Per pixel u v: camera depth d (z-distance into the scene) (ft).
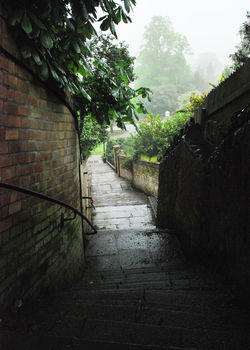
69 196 11.32
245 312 7.61
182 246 18.12
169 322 6.51
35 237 7.93
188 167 16.96
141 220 28.27
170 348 5.15
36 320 6.11
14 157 6.75
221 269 11.44
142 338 5.56
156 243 18.86
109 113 14.23
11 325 5.72
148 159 41.22
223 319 6.89
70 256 11.40
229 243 10.54
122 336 5.60
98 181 50.52
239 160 9.61
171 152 21.61
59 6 7.38
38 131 8.16
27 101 7.43
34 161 7.90
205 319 6.77
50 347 5.04
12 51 6.54
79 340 5.27
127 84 12.76
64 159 10.67
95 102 13.99
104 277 13.38
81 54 9.52
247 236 8.88
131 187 44.70
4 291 6.23
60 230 10.09
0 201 6.13
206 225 13.75
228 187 10.64
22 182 7.18
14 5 6.48
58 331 5.69
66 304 7.28
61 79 8.73
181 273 12.96
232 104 14.52
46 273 8.66
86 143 43.01
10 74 6.50
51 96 9.24
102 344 5.18
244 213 9.16
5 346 5.00
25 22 6.40
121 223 27.53
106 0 7.68
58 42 9.23
